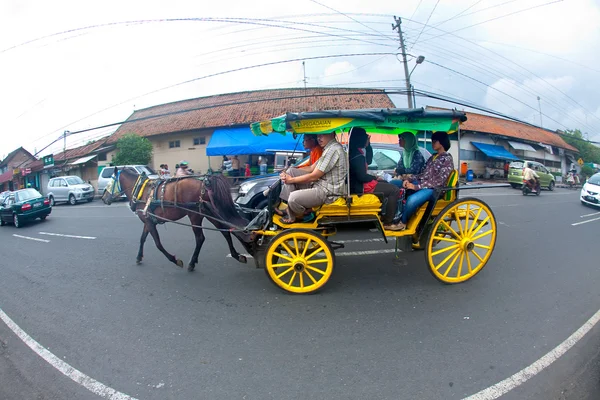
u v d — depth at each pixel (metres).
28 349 3.66
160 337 3.78
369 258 6.18
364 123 4.40
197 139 22.16
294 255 4.62
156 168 23.56
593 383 2.90
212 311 4.34
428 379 2.96
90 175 26.42
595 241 7.59
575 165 38.66
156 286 5.25
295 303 4.46
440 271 5.50
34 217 12.72
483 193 18.77
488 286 4.93
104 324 4.14
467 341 3.53
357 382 2.93
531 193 18.73
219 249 7.14
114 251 7.43
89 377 3.14
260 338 3.67
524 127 33.06
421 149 7.35
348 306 4.34
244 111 21.72
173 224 10.02
